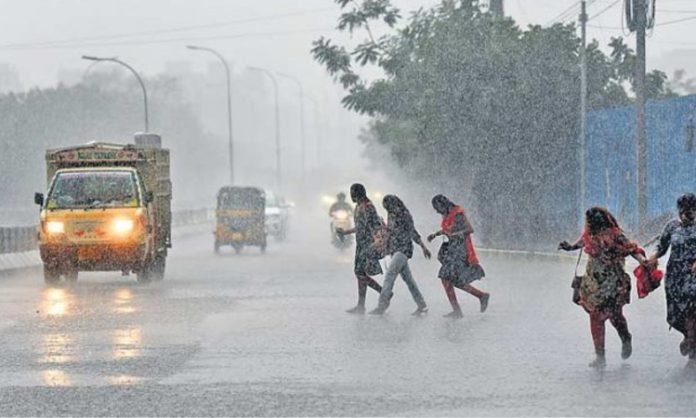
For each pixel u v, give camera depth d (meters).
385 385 20.78
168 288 43.53
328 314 33.16
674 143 61.66
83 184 45.81
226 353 25.09
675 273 22.94
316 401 19.28
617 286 23.22
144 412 18.50
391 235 32.69
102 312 34.38
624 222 67.06
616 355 24.36
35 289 43.78
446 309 34.25
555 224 71.38
